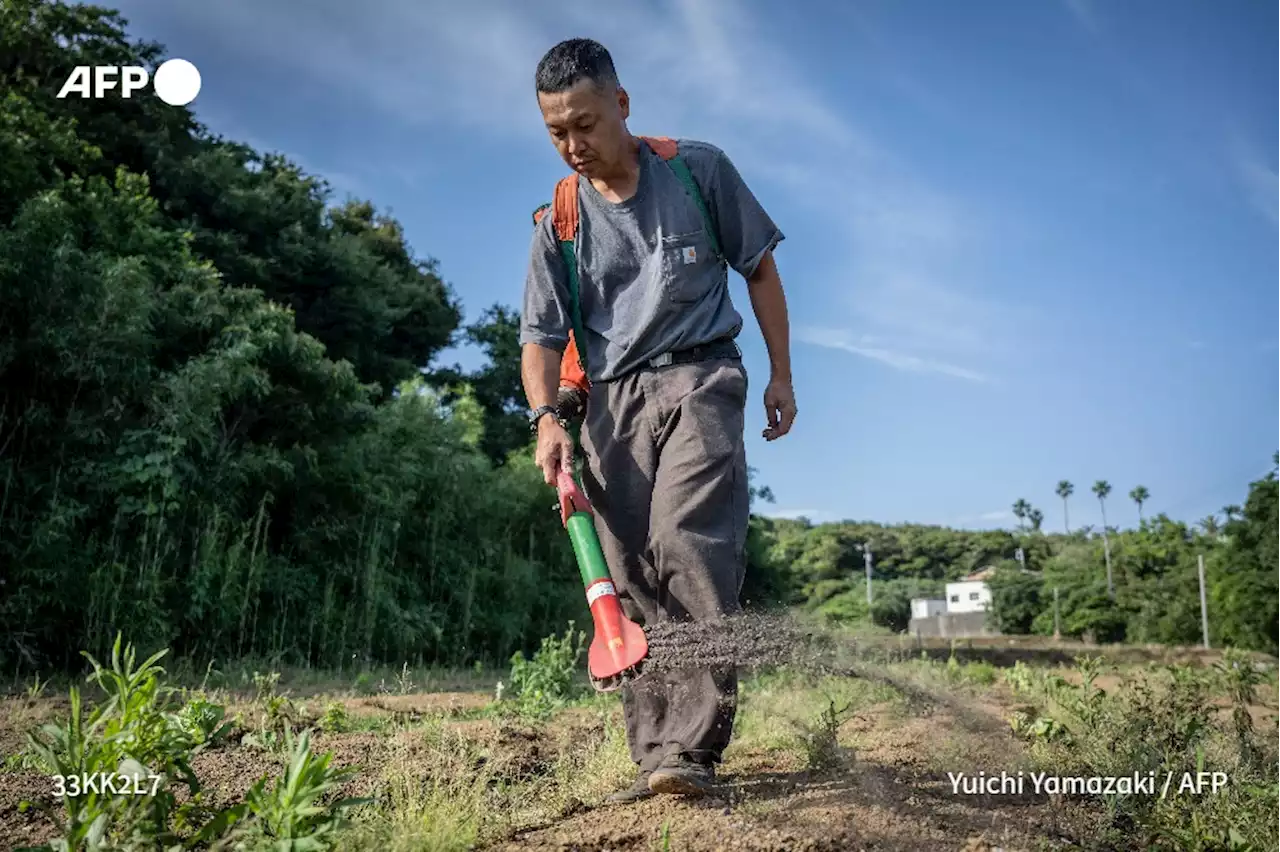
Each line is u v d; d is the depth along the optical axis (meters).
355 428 14.17
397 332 25.09
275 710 4.37
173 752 2.42
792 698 5.18
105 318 9.98
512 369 26.78
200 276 12.59
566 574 18.56
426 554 15.35
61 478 9.75
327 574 13.02
